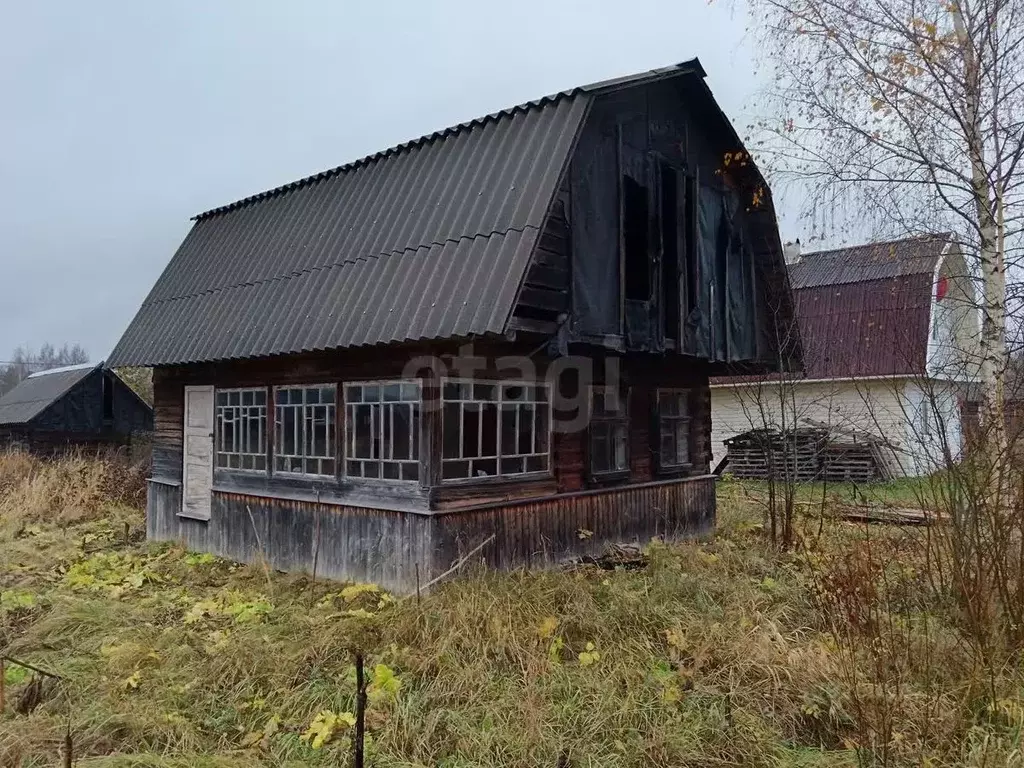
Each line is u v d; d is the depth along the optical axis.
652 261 8.55
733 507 12.40
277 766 4.06
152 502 11.00
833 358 17.39
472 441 7.23
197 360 8.83
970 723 4.30
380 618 5.97
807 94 9.73
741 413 19.61
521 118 7.52
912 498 11.27
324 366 8.05
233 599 7.11
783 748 4.25
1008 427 6.29
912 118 9.22
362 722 3.72
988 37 8.73
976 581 5.18
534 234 6.34
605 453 8.91
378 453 7.40
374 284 7.32
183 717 4.64
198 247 11.05
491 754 4.08
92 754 4.16
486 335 6.06
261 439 8.98
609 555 8.04
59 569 9.10
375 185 8.59
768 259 10.89
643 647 5.38
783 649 5.14
